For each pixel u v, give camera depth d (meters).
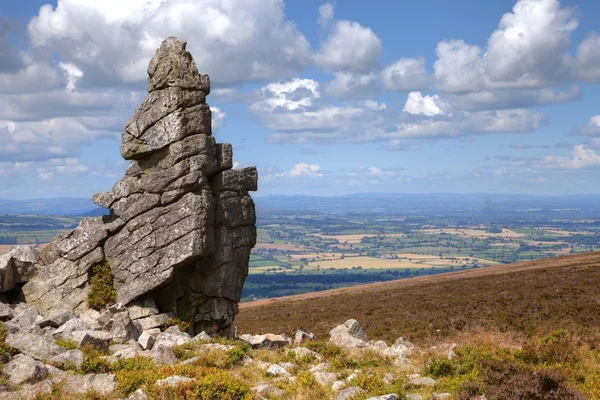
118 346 24.06
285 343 31.73
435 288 84.25
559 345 24.06
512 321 45.56
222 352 23.16
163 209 29.86
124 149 30.81
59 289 30.75
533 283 68.38
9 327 22.80
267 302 116.56
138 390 16.56
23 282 31.38
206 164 30.11
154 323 29.69
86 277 30.72
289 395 18.22
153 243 29.91
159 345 21.80
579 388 18.20
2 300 30.59
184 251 29.19
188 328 30.89
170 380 17.83
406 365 23.83
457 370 21.03
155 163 30.61
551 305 49.53
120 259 30.64
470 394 17.33
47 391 16.81
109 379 17.98
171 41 30.86
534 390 16.77
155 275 29.80
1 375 17.89
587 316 43.47
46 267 31.34
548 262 114.56
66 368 19.50
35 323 25.64
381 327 52.12
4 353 19.33
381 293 91.38
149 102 30.52
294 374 21.59
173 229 29.53
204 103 30.80
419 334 45.97
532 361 22.80
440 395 17.66
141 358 21.48
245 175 32.88
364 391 18.22
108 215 32.12
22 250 31.75
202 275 31.16
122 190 30.91
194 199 29.23
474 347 24.12
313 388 18.92
